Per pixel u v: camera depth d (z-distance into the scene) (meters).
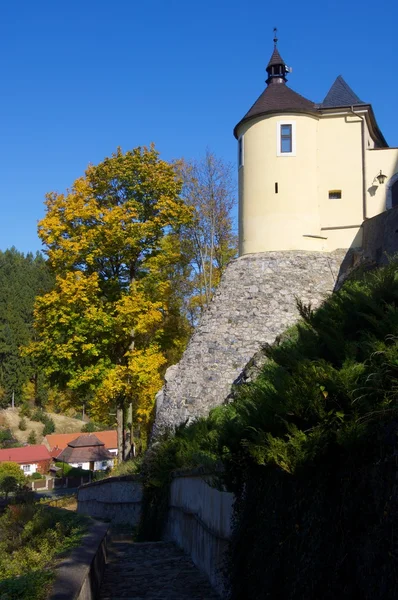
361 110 24.02
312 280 23.02
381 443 4.50
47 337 25.98
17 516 13.91
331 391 5.29
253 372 16.44
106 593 8.80
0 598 5.43
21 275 95.31
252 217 24.30
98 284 26.58
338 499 5.05
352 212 23.73
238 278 23.81
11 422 79.31
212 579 9.21
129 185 27.89
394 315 5.34
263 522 6.65
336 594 4.82
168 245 28.55
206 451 10.69
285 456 5.52
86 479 59.09
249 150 24.66
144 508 17.61
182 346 29.81
